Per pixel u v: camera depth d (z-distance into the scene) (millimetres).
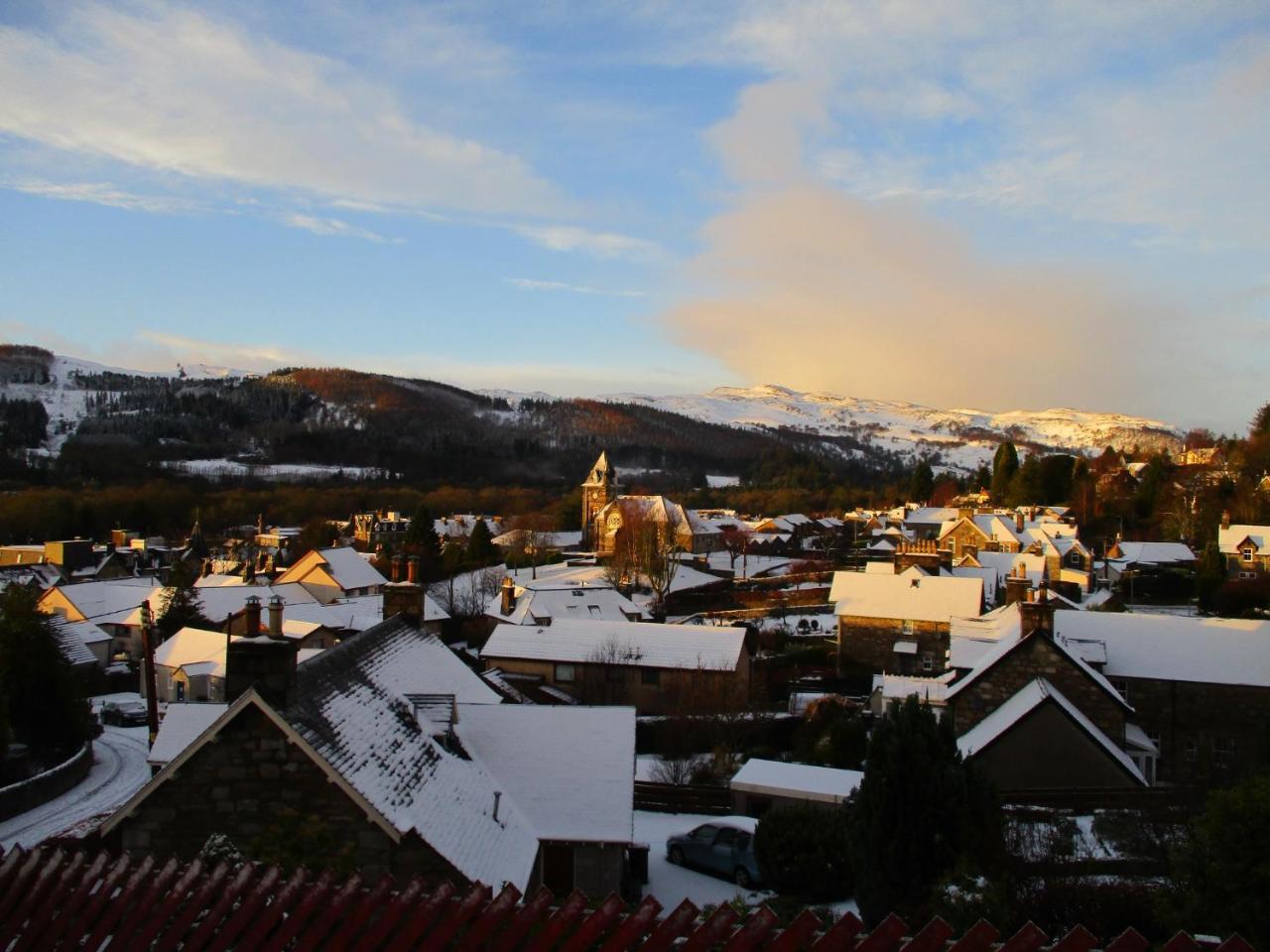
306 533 139875
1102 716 38156
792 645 75562
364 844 16828
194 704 30391
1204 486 114312
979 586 67812
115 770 46344
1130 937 8570
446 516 177125
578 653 57531
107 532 146250
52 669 47750
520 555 121750
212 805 17031
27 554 123250
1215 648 44969
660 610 90875
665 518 130875
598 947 9898
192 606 77250
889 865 21016
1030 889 22000
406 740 21125
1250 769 33156
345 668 22281
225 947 10297
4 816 37500
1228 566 89250
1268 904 17312
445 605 85875
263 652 17594
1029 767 34250
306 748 16922
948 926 9016
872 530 155375
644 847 28594
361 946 10031
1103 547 111125
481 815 20500
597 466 151500
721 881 28922
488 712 26766
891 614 66750
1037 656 38938
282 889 10688
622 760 25109
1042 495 147250
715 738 48625
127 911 10789
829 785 35875
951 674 48875
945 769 21266
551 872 22766
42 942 10695
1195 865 18875
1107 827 27719
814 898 27250
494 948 9961
